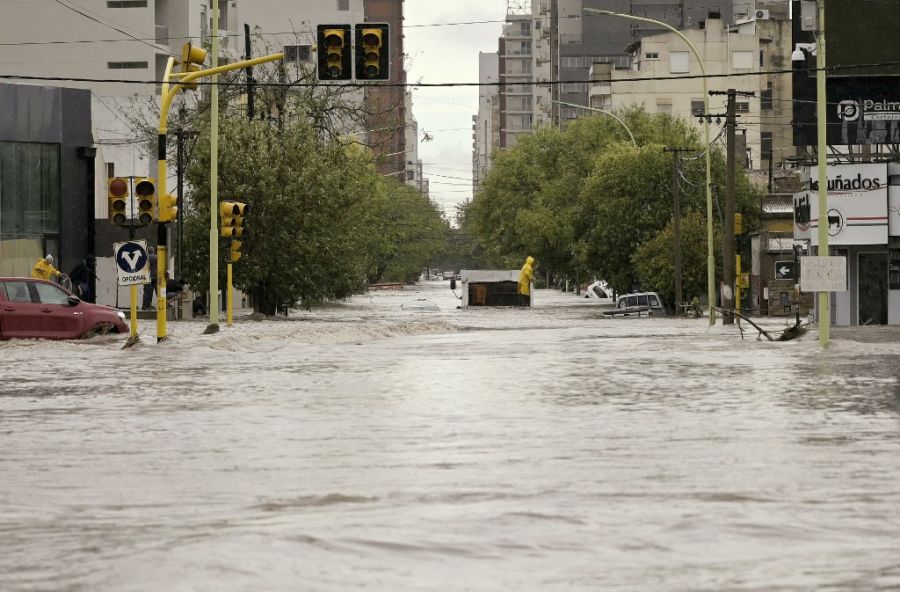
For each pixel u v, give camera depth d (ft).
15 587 63.93
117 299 516.73
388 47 249.55
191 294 476.13
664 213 613.52
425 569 67.51
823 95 270.26
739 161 624.18
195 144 492.13
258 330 344.08
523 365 228.02
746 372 207.00
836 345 273.75
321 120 588.09
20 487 98.43
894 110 419.54
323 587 63.10
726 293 432.25
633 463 107.24
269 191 466.29
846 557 70.64
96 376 207.62
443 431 130.52
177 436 129.39
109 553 72.49
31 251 426.51
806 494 91.09
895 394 167.12
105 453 117.60
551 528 78.69
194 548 72.13
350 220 495.41
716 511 84.43
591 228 634.84
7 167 421.59
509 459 110.52
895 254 409.28
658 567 68.23
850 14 421.18
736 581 65.00
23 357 250.78
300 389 181.16
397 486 96.53
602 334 362.12
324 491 94.58
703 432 128.06
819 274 266.98
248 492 94.84
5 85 421.59
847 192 406.62
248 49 501.97
